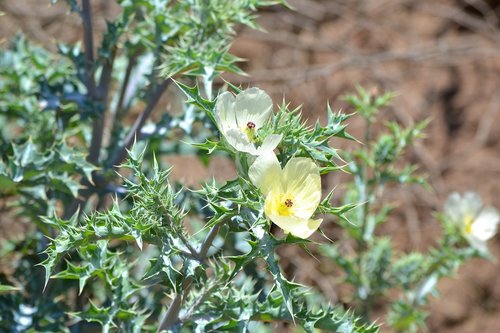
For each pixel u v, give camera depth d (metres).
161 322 2.71
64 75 3.84
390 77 6.50
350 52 6.51
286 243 2.24
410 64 6.61
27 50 4.00
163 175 2.42
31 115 3.77
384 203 5.88
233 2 3.24
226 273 2.63
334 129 2.33
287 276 5.36
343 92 6.39
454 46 6.68
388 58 6.40
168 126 3.57
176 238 2.46
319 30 6.75
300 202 2.26
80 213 3.58
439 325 5.51
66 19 6.12
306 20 6.75
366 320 4.16
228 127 2.32
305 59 6.55
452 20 6.86
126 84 3.69
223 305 2.72
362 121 6.20
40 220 3.43
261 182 2.22
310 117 6.24
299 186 2.26
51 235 3.54
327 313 2.66
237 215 2.32
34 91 3.82
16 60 3.98
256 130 2.33
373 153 3.92
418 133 3.88
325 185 5.77
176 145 3.79
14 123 4.50
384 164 3.95
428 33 6.81
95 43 6.10
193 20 3.21
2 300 3.31
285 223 2.21
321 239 5.45
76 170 3.25
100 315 2.87
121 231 2.44
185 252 2.48
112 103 4.00
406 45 6.74
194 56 2.99
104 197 3.72
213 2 3.18
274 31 6.65
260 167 2.22
